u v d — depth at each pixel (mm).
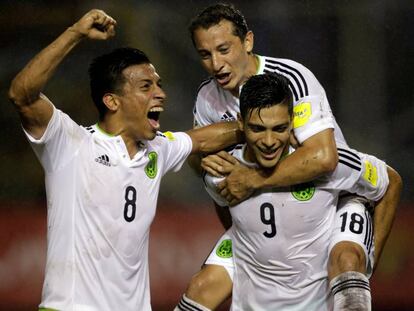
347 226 24219
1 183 46688
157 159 23203
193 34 23922
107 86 22359
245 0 47406
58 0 48000
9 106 47344
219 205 25891
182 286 39156
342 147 24219
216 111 25172
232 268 25375
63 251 21906
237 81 23922
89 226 21922
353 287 22797
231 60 23672
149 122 22484
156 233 39875
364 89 47625
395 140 47344
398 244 39812
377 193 25188
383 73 47531
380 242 25578
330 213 24375
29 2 47844
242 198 23828
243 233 24438
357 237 24000
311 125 23250
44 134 21469
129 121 22453
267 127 22438
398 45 47500
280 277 24438
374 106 47531
